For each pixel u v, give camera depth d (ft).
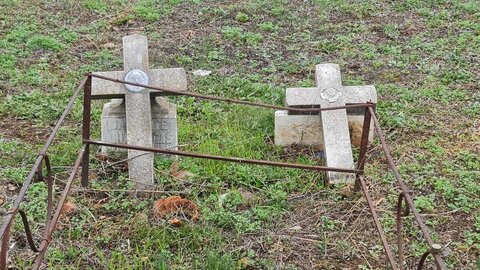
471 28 17.75
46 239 7.98
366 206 10.50
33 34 17.07
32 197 10.42
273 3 19.53
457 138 12.60
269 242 9.65
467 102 13.97
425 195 10.82
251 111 13.28
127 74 11.46
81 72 15.19
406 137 12.61
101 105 13.43
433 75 15.23
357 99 11.96
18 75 14.64
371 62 16.03
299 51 16.67
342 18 18.66
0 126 12.69
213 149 11.76
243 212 10.28
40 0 19.34
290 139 12.21
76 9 18.98
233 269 8.97
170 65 15.85
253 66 15.83
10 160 11.43
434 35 17.49
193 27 18.22
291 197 10.73
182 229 9.74
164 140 11.78
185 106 13.66
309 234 9.90
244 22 18.48
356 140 12.20
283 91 14.15
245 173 11.14
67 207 10.16
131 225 9.89
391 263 7.99
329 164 11.24
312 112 12.05
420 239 9.75
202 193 10.78
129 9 19.20
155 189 10.84
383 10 19.13
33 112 13.19
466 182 11.03
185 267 9.04
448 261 9.29
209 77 15.10
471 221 10.20
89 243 9.56
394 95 14.21
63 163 11.44
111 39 17.34
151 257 9.24
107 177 11.14
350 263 9.32
